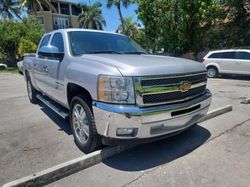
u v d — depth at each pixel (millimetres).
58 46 4641
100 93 3123
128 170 3223
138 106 3004
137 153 3680
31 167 3346
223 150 3715
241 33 17391
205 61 13828
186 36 17828
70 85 3930
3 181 3021
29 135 4559
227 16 17500
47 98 5875
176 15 17578
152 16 18516
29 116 5898
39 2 33781
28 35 27281
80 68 3576
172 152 3695
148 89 3031
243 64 12453
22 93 9430
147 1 18125
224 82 11836
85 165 3283
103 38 4754
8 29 27312
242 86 10383
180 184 2877
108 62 3326
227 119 5234
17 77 17031
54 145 4055
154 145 3938
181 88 3312
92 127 3418
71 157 3607
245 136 4250
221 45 18234
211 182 2896
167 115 3162
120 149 3680
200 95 3830
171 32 18125
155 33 19172
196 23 17469
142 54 4605
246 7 16828
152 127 3082
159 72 3102
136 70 3000
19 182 2785
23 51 24734
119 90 2990
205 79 3955
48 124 5207
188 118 3484
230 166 3242
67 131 4727
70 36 4418
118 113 2959
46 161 3504
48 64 4840
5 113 6293
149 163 3389
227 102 7078
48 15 45500
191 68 3531
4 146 4074
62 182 2980
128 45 4977
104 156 3482
